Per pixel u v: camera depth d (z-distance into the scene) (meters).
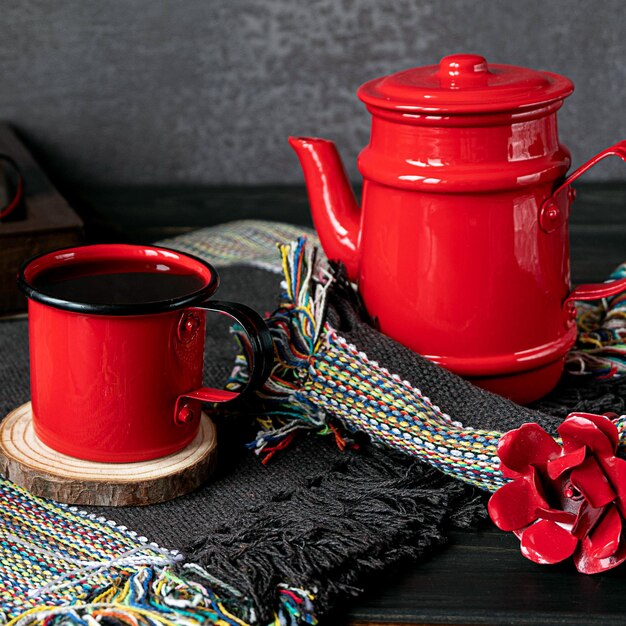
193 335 0.58
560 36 1.44
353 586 0.53
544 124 0.63
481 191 0.61
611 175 1.51
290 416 0.67
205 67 1.45
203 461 0.60
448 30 1.44
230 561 0.52
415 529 0.56
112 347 0.56
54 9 1.41
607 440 0.52
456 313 0.64
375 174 0.64
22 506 0.58
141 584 0.51
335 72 1.46
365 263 0.68
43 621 0.48
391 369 0.63
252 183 1.52
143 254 0.62
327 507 0.57
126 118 1.47
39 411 0.60
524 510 0.55
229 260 1.02
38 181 1.10
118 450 0.58
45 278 0.60
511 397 0.67
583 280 1.02
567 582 0.54
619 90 1.47
